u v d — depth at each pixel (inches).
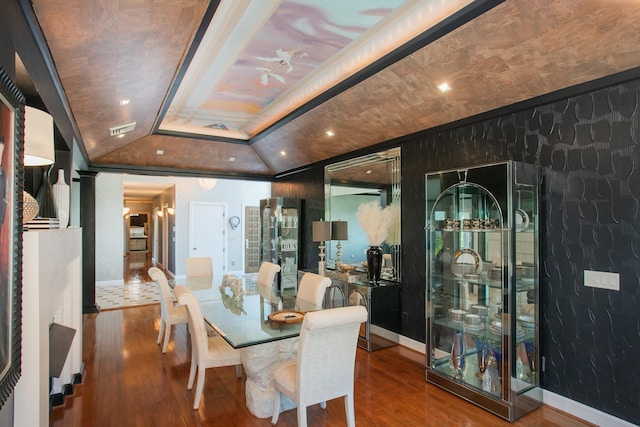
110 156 230.7
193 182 380.2
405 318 170.4
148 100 146.6
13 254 53.6
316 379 93.0
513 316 111.0
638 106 97.7
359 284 173.2
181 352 163.2
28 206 76.2
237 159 262.5
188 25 94.9
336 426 105.0
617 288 101.3
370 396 123.1
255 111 188.4
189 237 377.1
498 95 122.6
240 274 396.2
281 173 287.6
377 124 166.6
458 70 115.6
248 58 127.8
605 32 88.0
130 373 140.0
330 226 204.7
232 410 113.5
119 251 348.5
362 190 201.2
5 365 50.4
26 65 70.5
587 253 107.7
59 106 107.6
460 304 132.0
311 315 87.7
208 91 158.7
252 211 411.8
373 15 101.3
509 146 129.1
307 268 254.5
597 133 105.8
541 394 117.3
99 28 81.6
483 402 114.5
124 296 286.7
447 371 130.4
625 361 99.5
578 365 109.1
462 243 130.9
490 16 91.4
